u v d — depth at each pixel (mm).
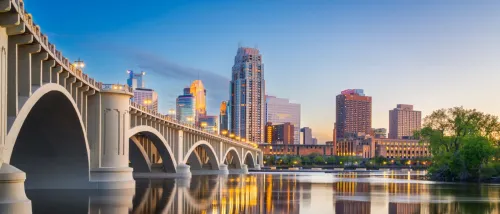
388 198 60250
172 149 107375
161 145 101500
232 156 197625
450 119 119875
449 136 120000
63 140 60250
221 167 150625
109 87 68375
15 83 36469
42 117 55750
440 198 60750
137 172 110938
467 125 117250
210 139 144625
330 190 73938
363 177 135000
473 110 120500
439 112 121250
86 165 63938
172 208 46438
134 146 106312
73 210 44531
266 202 53438
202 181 97500
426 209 48688
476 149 109312
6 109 34000
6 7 30328
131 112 76938
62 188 64500
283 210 46312
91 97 66875
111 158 67062
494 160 126250
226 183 90938
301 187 80875
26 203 32094
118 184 66125
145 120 86438
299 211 45875
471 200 58219
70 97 52094
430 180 114875
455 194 67438
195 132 121000
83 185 64625
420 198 60562
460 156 111062
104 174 65688
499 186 87812
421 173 191375
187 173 109562
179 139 110188
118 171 66750
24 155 61875
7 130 35375
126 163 69562
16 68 36531
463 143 115125
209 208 46781
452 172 114562
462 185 91188
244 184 88062
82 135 59906
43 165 63375
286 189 75250
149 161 112125
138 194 61188
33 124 56844
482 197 62469
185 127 111250
